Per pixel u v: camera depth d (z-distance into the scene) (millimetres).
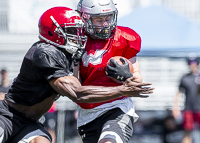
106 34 15625
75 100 13922
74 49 14828
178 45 31203
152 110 32344
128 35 16109
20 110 14922
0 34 33281
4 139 14688
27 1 33312
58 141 30547
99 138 15422
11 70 33344
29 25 33469
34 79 14406
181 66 33812
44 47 14328
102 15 15438
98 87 13867
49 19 14852
